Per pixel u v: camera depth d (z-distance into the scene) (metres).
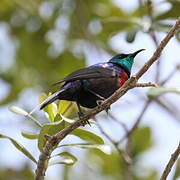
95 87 9.79
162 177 7.77
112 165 13.77
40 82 16.45
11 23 16.72
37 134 8.46
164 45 7.59
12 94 16.30
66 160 8.25
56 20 16.34
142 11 13.02
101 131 11.45
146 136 13.80
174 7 12.02
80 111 9.61
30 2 16.62
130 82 7.79
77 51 16.23
